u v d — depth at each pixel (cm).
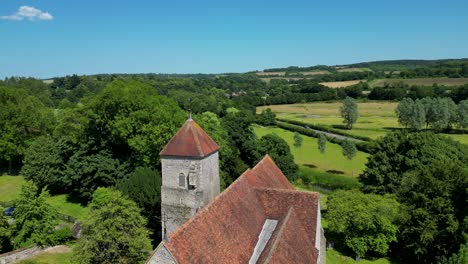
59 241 4809
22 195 4631
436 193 4434
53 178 6512
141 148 5550
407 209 4609
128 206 3862
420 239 4325
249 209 3166
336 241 4969
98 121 5947
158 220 4916
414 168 5419
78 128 6312
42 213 4700
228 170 7225
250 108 14388
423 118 10575
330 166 8806
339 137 10981
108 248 3719
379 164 5794
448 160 5312
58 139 6744
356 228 4544
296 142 9931
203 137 3616
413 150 5619
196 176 3478
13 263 4147
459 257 3369
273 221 3291
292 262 2569
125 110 5800
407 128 11206
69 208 6253
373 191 5666
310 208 3328
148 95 6228
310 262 2805
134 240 3706
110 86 6072
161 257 2105
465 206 4316
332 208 4788
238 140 7912
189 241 2259
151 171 5141
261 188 3519
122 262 3666
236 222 2847
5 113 8612
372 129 11569
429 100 10838
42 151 6788
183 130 3553
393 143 5831
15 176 8706
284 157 7469
